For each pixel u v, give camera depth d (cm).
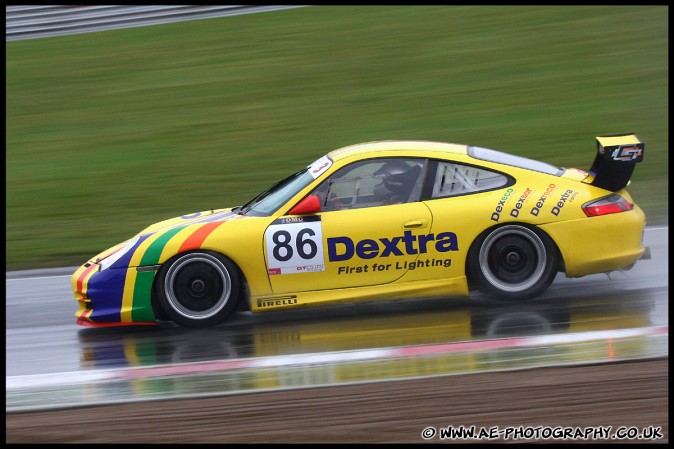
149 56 4966
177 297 1906
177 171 3466
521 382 1481
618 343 1634
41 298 2250
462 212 1889
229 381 1569
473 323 1816
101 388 1580
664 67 4338
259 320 1958
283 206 1922
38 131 4075
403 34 5081
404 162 1944
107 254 2005
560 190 1925
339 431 1355
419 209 1900
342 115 4000
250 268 1883
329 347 1727
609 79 4241
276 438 1343
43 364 1742
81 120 4175
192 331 1903
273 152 3612
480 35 4997
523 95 4116
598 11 5269
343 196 1931
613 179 1944
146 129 3994
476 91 4203
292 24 5362
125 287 1903
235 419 1410
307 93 4309
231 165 3494
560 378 1488
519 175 1941
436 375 1533
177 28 5428
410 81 4381
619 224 1909
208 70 4709
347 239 1883
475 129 3734
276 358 1680
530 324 1783
